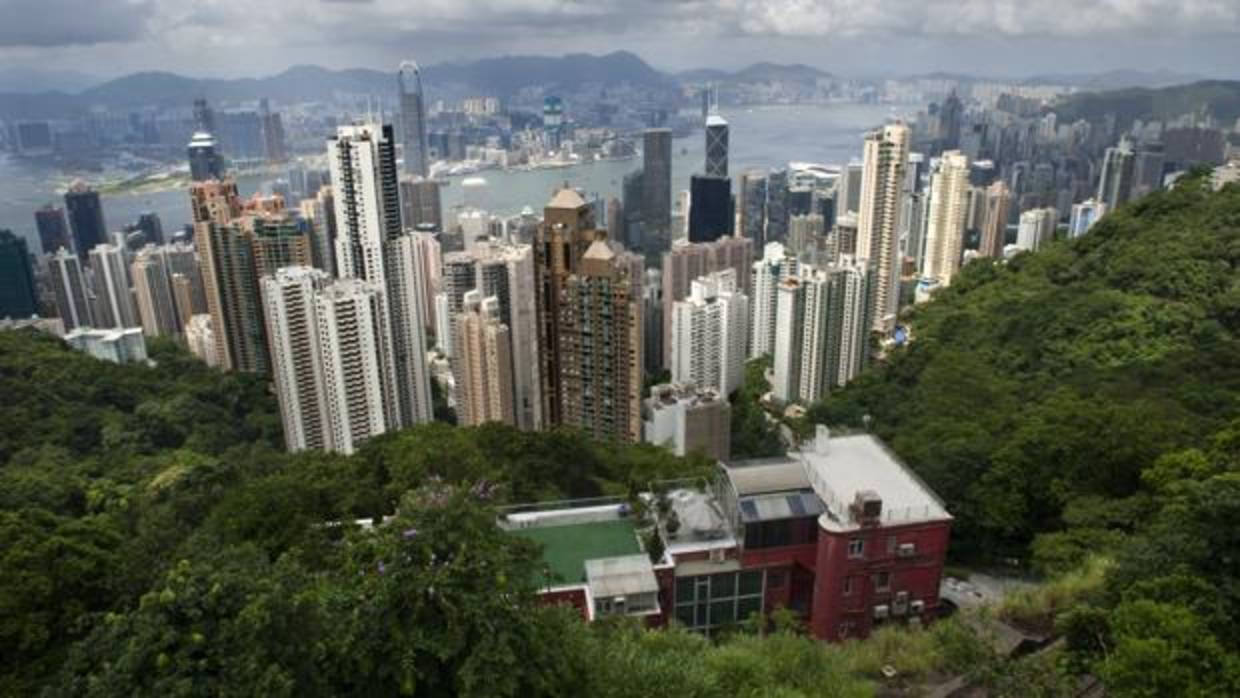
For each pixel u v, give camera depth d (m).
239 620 13.52
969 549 39.72
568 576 29.36
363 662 14.91
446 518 16.55
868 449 36.16
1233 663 15.98
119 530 31.95
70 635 21.45
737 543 30.72
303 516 33.72
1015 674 20.22
